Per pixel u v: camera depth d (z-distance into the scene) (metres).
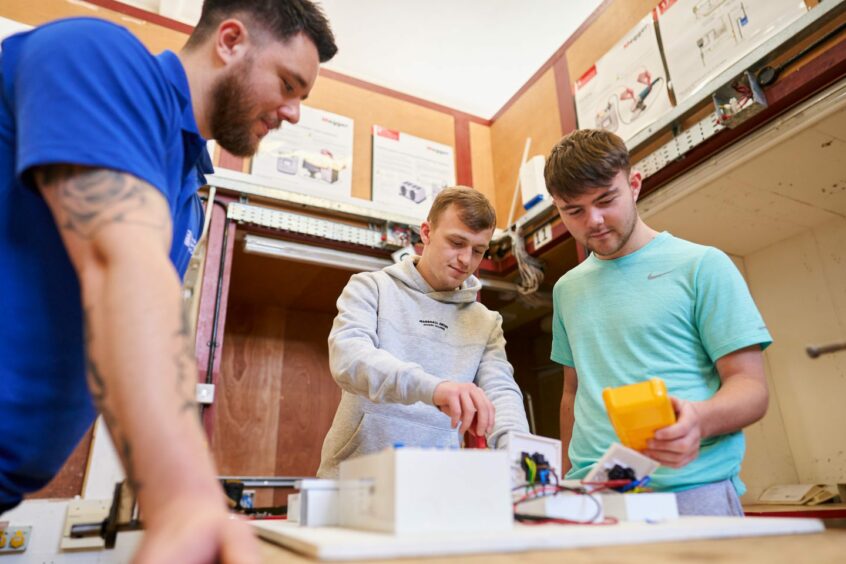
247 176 1.81
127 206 0.47
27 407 0.59
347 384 1.09
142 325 0.42
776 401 1.87
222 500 0.40
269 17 0.76
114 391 0.40
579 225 1.22
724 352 1.00
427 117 2.40
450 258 1.30
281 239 1.81
